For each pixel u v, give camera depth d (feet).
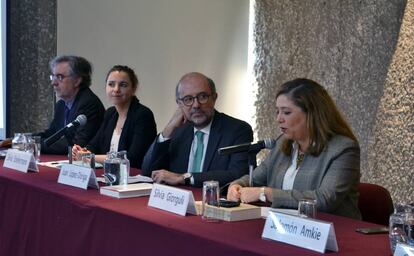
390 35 14.16
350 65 15.15
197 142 9.86
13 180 8.97
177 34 19.71
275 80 17.67
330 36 15.75
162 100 19.47
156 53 19.24
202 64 20.39
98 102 13.34
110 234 6.95
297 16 16.84
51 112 17.01
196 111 9.57
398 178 13.91
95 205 7.23
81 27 17.53
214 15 20.49
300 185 7.96
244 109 21.22
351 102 15.07
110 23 18.11
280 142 8.55
